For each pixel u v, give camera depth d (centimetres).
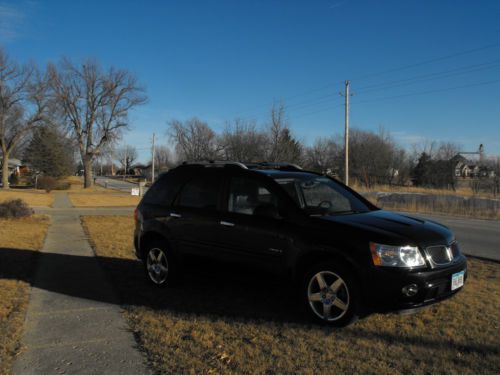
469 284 646
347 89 3325
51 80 5412
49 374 364
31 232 1180
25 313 512
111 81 5747
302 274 478
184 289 606
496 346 413
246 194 538
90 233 1191
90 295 585
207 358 389
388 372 361
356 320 447
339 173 5997
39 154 7044
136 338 439
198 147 5972
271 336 435
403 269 418
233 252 528
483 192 3697
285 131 3766
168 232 601
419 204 2423
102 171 16325
